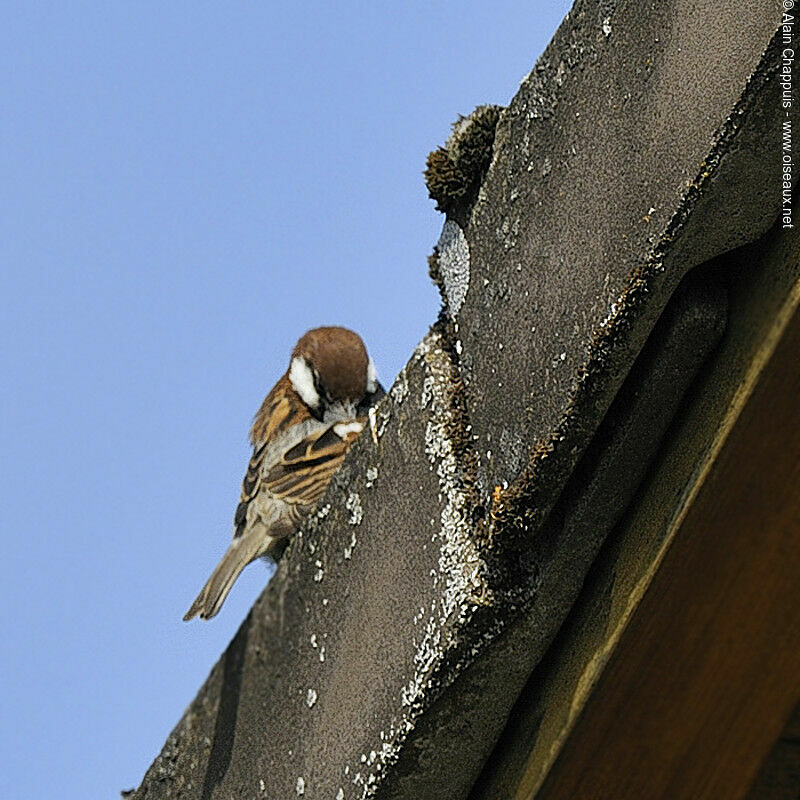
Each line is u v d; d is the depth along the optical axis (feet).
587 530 13.10
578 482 13.08
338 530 15.90
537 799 13.62
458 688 13.74
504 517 13.11
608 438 12.84
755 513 12.22
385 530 14.99
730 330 12.30
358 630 15.19
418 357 15.02
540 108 13.65
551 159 13.41
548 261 13.21
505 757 14.16
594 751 13.35
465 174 14.67
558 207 13.20
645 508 12.86
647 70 12.28
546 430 12.78
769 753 13.61
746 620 12.71
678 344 12.35
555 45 13.51
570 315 12.74
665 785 13.64
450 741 14.12
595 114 12.85
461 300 14.65
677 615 12.68
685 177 11.69
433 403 14.55
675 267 11.97
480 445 13.84
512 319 13.64
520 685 13.83
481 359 14.08
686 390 12.60
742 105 11.23
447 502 14.02
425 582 14.10
